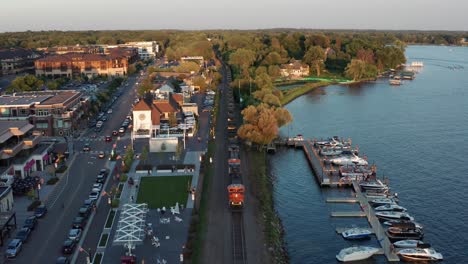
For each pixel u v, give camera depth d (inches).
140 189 5585.6
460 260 4473.4
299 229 5039.4
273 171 6884.8
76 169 6333.7
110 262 3939.5
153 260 3973.9
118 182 5812.0
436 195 5959.6
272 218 5068.9
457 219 5305.1
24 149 6190.9
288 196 5949.8
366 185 6112.2
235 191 5157.5
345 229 4977.9
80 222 4569.4
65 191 5531.5
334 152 7475.4
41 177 5994.1
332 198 5802.2
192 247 4168.3
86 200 5088.6
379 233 4867.1
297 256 4483.3
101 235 4434.1
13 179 5639.8
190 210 5000.0
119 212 4926.2
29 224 4525.1
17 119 7342.5
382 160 7308.1
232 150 7199.8
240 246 4343.0
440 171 6791.3
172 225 4650.6
